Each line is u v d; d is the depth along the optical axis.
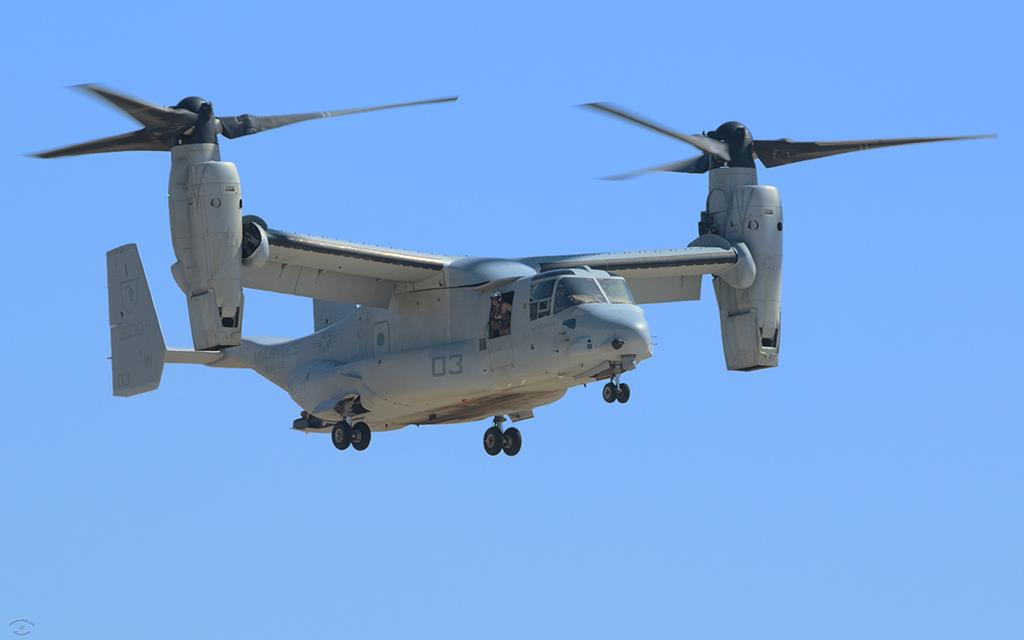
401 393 121.12
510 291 116.19
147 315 121.25
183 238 111.25
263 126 113.81
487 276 117.69
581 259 122.56
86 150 110.62
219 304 110.81
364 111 115.88
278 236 113.12
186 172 111.31
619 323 110.50
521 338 114.31
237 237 111.00
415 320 121.31
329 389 125.38
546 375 114.19
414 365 120.00
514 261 120.25
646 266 124.00
